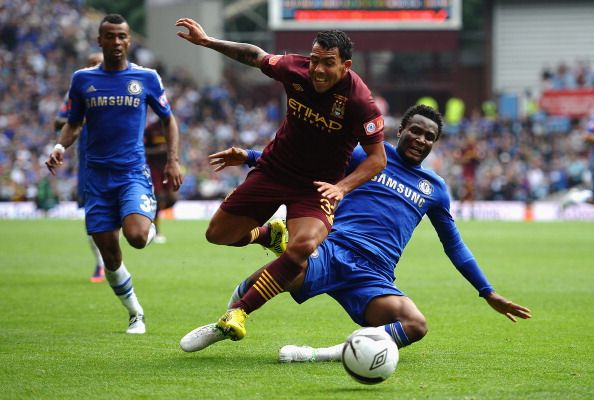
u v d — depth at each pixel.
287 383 15.59
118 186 21.19
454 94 105.25
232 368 16.94
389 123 90.94
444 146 87.94
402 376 16.33
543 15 102.12
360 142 16.92
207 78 106.12
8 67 96.19
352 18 97.19
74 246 46.34
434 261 41.19
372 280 17.53
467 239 53.94
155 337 20.73
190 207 76.50
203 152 88.81
